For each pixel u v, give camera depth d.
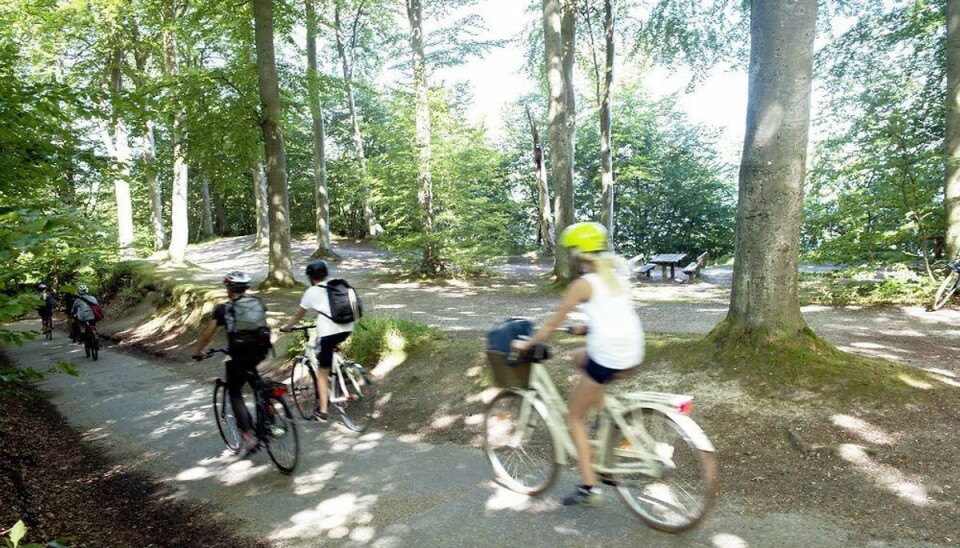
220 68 16.38
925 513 3.64
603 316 3.58
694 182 31.25
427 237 19.70
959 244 11.57
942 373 6.19
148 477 5.62
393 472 5.07
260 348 5.44
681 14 15.39
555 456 4.11
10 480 5.72
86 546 4.26
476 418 6.23
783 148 5.59
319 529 4.15
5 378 3.94
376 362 8.36
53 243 3.29
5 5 9.36
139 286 20.64
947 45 11.62
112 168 5.84
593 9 19.38
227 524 4.39
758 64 5.63
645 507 3.74
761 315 5.82
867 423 4.71
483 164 20.39
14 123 4.77
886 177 12.05
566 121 17.06
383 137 20.31
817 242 13.58
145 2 20.30
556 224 17.48
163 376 10.87
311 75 17.69
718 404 5.29
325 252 27.30
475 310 13.66
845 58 15.73
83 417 8.39
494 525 3.94
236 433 6.00
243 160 16.56
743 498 4.03
